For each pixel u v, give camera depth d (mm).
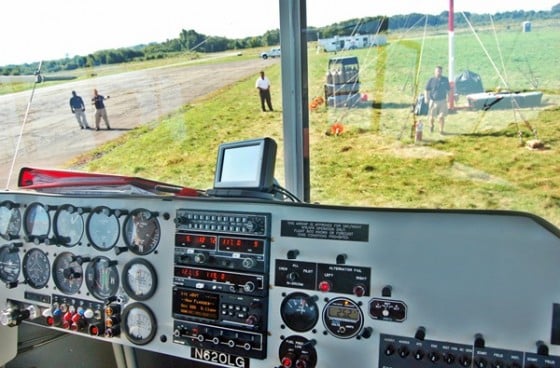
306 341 1270
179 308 1411
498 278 1088
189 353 1415
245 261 1318
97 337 1564
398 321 1181
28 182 1771
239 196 1396
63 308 1618
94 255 1555
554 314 1051
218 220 1354
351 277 1220
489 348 1104
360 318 1217
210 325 1370
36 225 1664
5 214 1708
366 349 1217
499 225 1081
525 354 1076
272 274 1303
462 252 1114
